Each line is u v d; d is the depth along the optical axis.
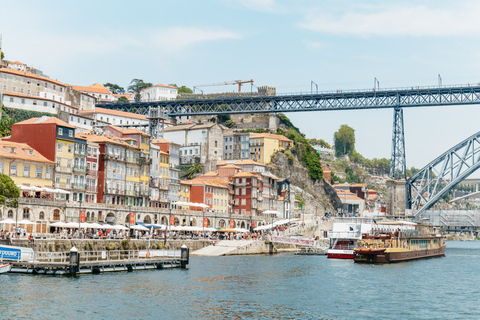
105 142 139.62
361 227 137.88
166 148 170.12
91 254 102.81
